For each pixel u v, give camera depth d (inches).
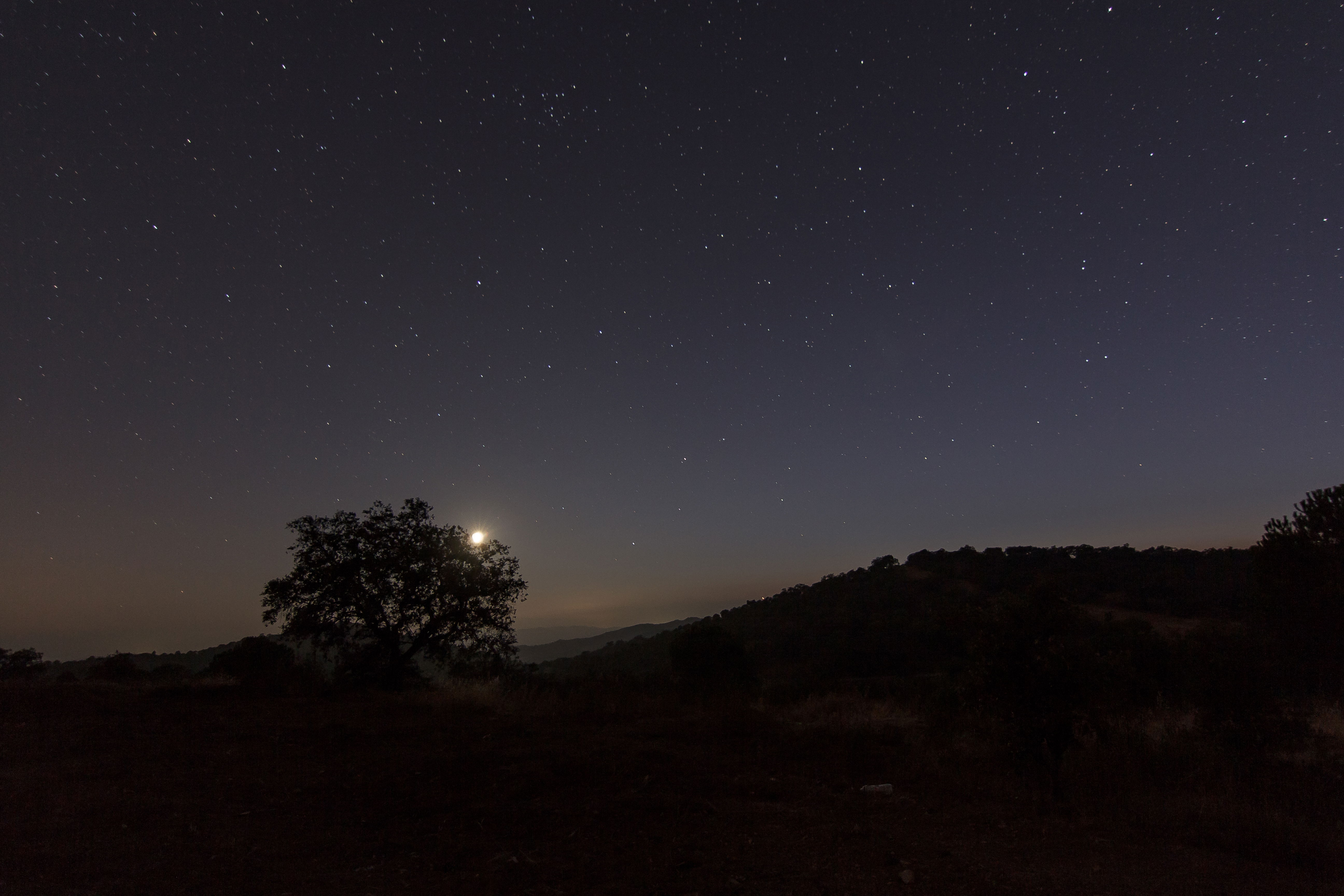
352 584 703.7
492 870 210.5
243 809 263.4
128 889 183.5
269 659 862.5
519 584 770.2
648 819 264.8
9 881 181.8
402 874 206.4
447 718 471.2
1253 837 234.1
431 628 725.9
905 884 204.5
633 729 455.2
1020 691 302.2
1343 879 203.0
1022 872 214.1
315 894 188.4
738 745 419.2
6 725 379.6
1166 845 238.2
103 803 255.3
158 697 514.3
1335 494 369.1
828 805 294.4
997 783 327.6
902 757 388.2
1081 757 336.8
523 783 301.4
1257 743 312.0
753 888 200.4
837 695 812.0
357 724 438.3
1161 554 1576.0
